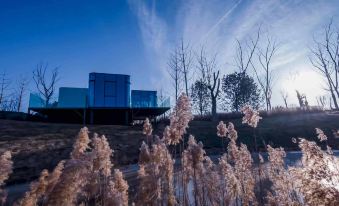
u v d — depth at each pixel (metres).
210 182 5.70
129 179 11.02
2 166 3.78
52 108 30.70
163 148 5.07
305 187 3.13
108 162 4.72
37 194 4.04
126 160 17.95
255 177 6.05
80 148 3.99
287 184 4.66
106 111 32.38
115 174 4.68
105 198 4.02
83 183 3.51
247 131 28.00
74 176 2.70
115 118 33.12
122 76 32.94
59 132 25.02
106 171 4.70
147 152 4.91
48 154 18.84
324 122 30.50
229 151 6.27
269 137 26.23
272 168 5.75
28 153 18.59
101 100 31.39
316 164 3.13
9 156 3.90
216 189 5.66
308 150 3.25
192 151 5.25
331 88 44.97
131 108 31.64
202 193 5.60
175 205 5.27
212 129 28.59
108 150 4.72
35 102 31.31
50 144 21.02
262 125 30.91
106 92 31.80
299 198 4.30
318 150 3.21
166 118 33.62
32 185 4.15
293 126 29.67
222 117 39.69
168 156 5.08
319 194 2.96
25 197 4.08
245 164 5.83
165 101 32.47
